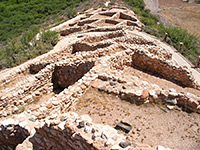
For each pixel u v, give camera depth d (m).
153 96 7.80
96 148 4.80
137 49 12.18
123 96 8.03
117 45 13.28
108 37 21.52
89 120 5.79
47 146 6.18
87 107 7.76
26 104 10.22
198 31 47.09
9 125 6.75
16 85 10.55
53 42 21.34
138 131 6.59
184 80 10.69
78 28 25.97
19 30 40.62
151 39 20.20
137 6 50.56
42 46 19.48
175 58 15.95
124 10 33.56
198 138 6.44
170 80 11.17
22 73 13.70
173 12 58.28
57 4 52.56
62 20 40.81
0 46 28.48
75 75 11.60
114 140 4.98
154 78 11.26
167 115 7.42
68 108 7.87
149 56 11.52
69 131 5.34
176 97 7.74
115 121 7.03
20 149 6.23
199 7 63.38
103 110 7.54
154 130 6.68
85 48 17.88
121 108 7.65
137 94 7.77
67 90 8.16
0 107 9.30
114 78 8.91
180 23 51.38
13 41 19.91
